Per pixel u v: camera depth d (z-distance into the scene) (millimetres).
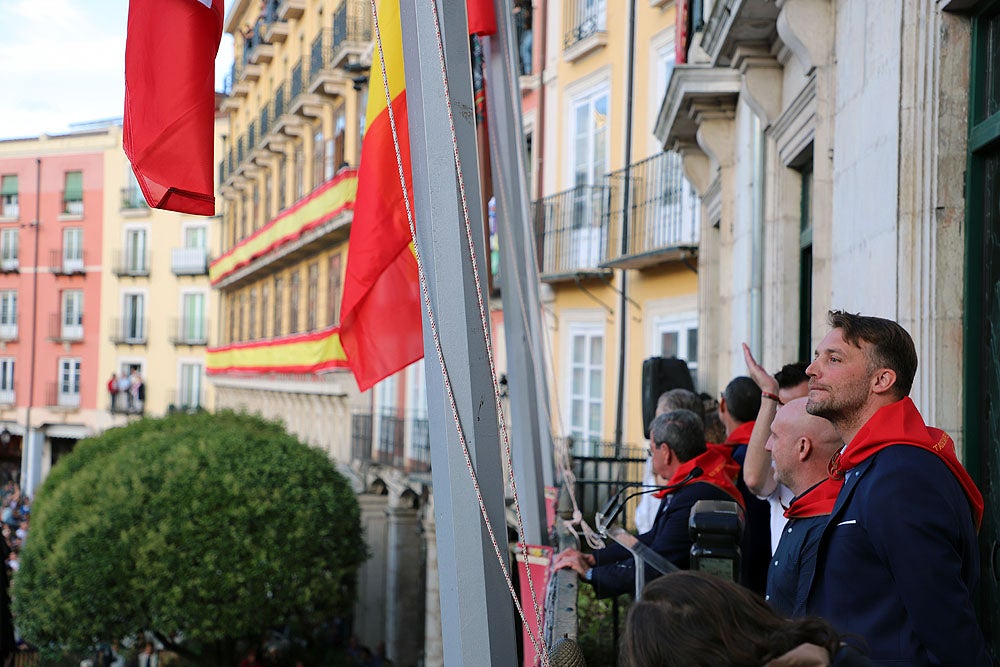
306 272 30359
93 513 16609
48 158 49344
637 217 14742
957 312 4355
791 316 7551
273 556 16734
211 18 3137
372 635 23094
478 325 2426
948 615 2252
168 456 17219
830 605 2480
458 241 2414
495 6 4586
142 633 17438
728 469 4352
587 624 5645
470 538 2377
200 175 3107
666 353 13906
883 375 2598
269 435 18969
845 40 5641
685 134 10867
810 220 7305
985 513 4145
